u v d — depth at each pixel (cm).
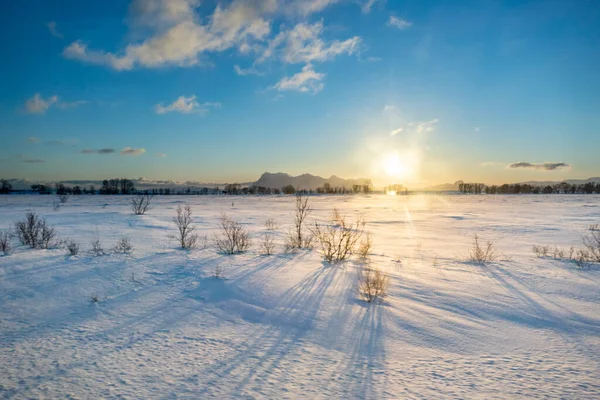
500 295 584
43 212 2633
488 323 461
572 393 291
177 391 287
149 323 441
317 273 701
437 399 280
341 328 435
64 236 1234
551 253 1066
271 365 336
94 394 282
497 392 291
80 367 327
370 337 410
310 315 477
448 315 487
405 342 398
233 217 2481
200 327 431
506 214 3098
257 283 612
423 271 762
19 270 666
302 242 1156
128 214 2520
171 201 6141
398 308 511
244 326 437
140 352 360
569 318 481
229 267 727
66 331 412
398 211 3569
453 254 1034
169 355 354
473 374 324
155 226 1681
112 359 344
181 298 537
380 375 320
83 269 687
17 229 1212
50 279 616
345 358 355
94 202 4909
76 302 512
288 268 736
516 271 774
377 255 970
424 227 1980
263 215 2731
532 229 1861
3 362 334
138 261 766
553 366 341
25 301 511
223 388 293
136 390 288
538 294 591
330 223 1992
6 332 407
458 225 2086
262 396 281
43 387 291
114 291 564
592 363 349
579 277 717
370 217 2736
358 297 555
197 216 2514
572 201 6281
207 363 338
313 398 279
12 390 285
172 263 753
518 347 388
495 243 1328
